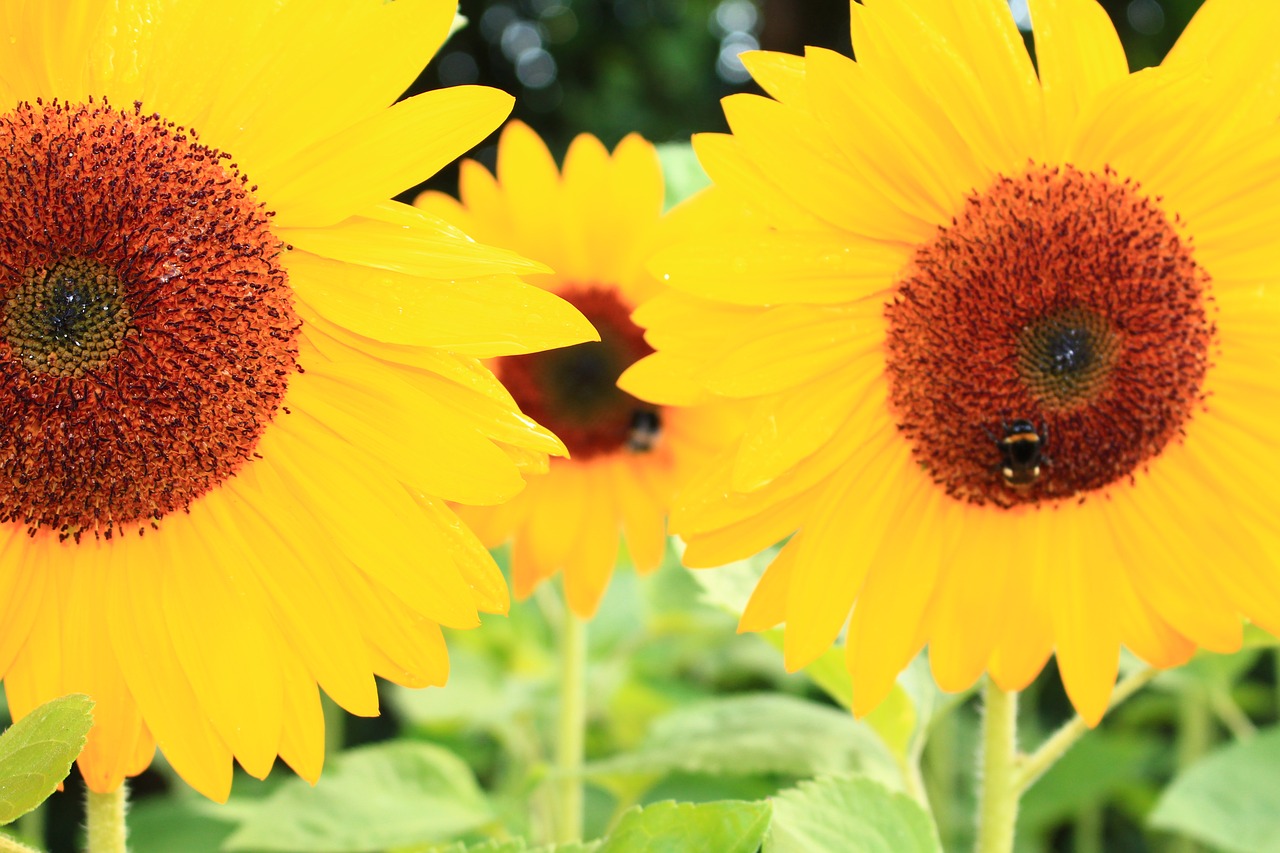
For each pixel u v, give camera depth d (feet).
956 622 2.38
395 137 2.19
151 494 2.24
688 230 2.81
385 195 2.19
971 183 2.32
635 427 2.90
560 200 2.86
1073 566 2.40
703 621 3.24
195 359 2.22
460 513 2.81
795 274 2.28
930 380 2.34
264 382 2.24
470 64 7.70
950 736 3.32
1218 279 2.37
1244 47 2.27
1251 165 2.30
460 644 3.49
